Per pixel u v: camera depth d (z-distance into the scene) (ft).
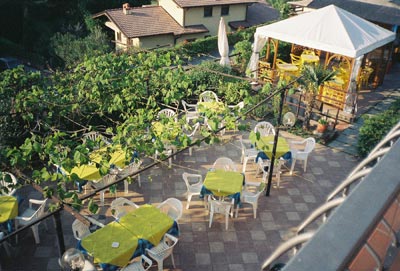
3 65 94.17
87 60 36.99
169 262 27.40
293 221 31.83
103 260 23.22
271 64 63.72
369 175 5.52
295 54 65.51
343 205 4.95
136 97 33.32
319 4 69.41
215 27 102.99
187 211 32.45
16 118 34.24
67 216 31.65
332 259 4.19
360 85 56.29
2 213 26.76
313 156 41.11
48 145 24.45
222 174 32.37
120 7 115.65
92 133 34.68
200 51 81.61
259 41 53.78
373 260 4.90
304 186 36.32
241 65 58.70
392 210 5.44
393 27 61.98
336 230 4.55
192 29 96.53
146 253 25.49
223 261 27.63
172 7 97.91
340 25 49.83
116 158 32.55
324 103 48.16
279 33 51.01
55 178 23.04
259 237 29.96
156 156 38.04
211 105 41.55
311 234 4.95
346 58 51.47
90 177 30.99
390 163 5.78
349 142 43.47
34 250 28.02
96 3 112.06
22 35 110.11
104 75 33.22
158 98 42.86
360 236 4.48
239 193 30.32
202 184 32.89
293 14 79.71
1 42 100.22
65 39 83.82
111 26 97.30
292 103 46.93
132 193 34.55
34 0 105.50
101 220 31.19
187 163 39.17
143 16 96.07
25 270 26.40
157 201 33.63
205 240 29.48
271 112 47.65
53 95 32.30
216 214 32.14
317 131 44.16
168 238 28.09
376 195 5.10
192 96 48.75
